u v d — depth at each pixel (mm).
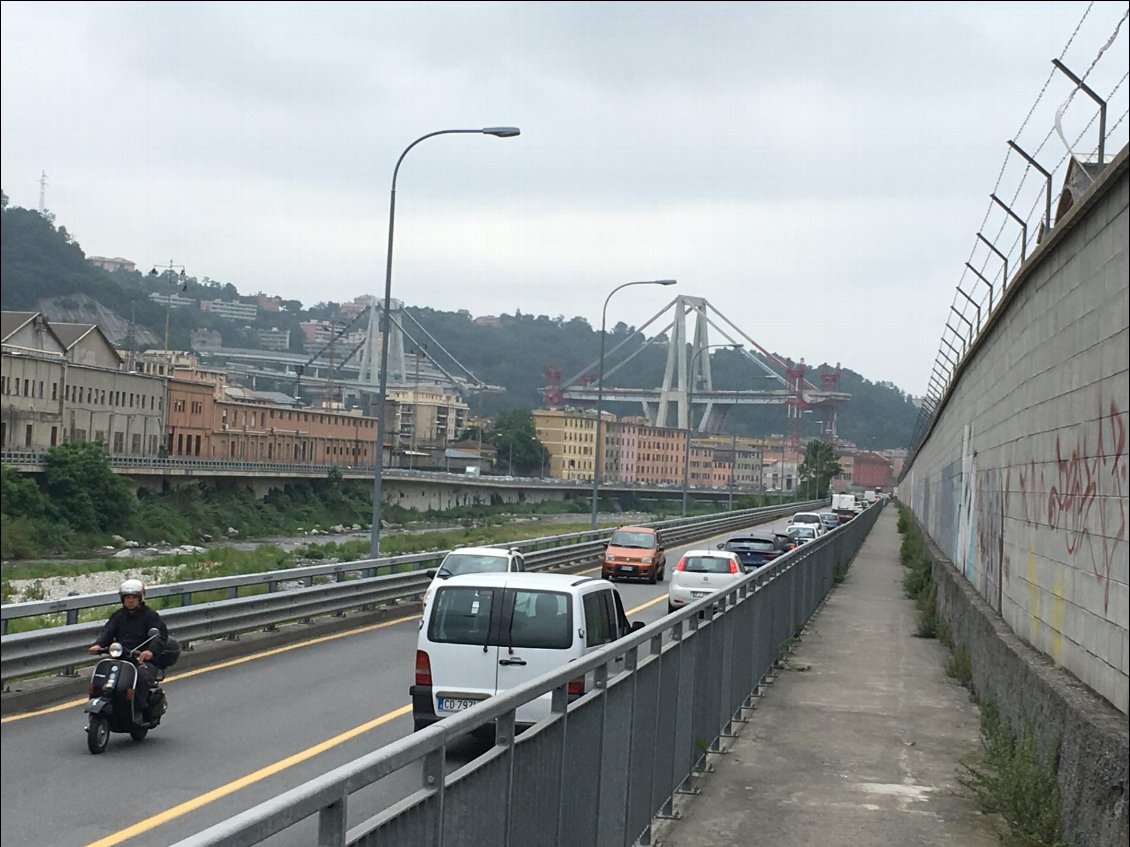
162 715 11859
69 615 14836
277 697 14523
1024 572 12156
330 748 11461
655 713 7637
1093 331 8977
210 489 97688
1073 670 9016
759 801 8805
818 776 9672
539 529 89375
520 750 4805
